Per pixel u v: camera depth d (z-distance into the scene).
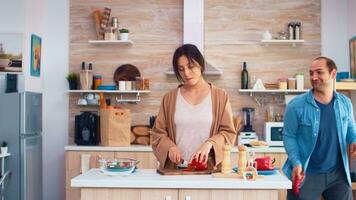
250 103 5.81
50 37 5.88
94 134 5.44
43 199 5.85
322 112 3.17
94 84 5.76
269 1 5.84
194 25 5.70
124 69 5.86
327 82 3.15
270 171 2.87
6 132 4.57
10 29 5.25
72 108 5.87
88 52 5.89
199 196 2.62
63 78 5.87
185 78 2.84
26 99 4.59
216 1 5.84
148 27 5.88
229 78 5.82
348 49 5.71
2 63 5.21
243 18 5.83
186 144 2.95
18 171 4.56
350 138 3.27
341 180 3.21
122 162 2.79
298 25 5.70
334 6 5.75
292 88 5.60
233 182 2.60
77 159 5.30
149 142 5.49
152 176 2.75
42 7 5.80
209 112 2.92
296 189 3.11
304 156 3.19
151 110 5.85
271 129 5.38
